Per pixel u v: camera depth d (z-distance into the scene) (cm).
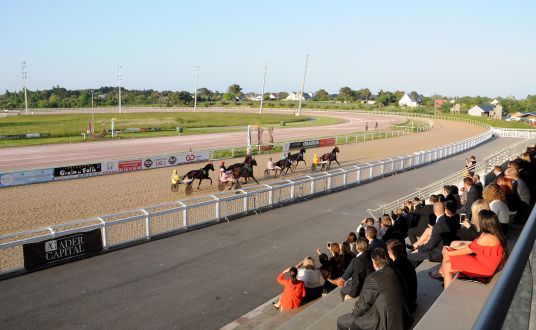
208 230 1566
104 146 4362
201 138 5266
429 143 4994
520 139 5556
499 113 11031
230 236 1502
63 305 967
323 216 1803
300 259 1293
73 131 5775
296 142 4266
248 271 1190
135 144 4562
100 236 1298
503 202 624
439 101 13988
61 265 1201
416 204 1452
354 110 11956
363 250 734
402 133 6216
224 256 1305
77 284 1080
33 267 1156
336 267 970
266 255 1320
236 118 8944
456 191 1401
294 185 2052
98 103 16188
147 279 1121
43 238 1173
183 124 7319
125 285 1081
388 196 2236
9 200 2055
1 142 4562
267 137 5441
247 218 1741
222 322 906
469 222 877
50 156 3634
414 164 3284
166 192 2295
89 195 2183
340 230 1605
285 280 911
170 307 969
